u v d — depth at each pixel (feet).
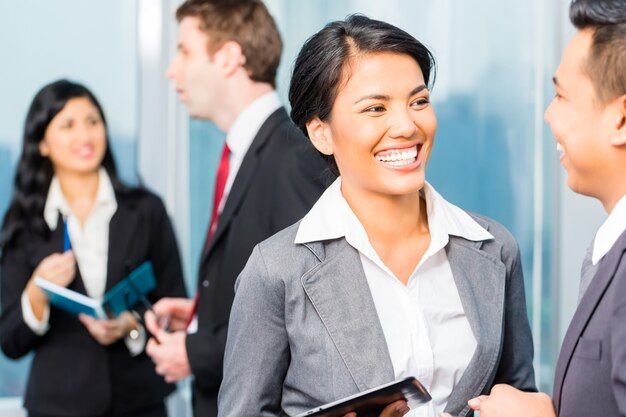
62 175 9.63
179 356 7.55
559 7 11.61
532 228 12.08
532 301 12.10
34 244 9.41
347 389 4.79
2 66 11.71
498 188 12.03
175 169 12.10
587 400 4.24
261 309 4.99
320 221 5.07
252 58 7.82
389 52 4.76
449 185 12.04
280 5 11.80
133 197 9.78
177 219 12.14
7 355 9.28
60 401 9.11
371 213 5.06
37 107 9.47
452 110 11.93
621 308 4.01
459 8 11.81
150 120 12.01
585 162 4.37
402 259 5.12
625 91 4.18
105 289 9.34
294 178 7.08
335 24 4.95
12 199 9.51
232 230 7.22
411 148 4.77
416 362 4.91
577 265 11.75
